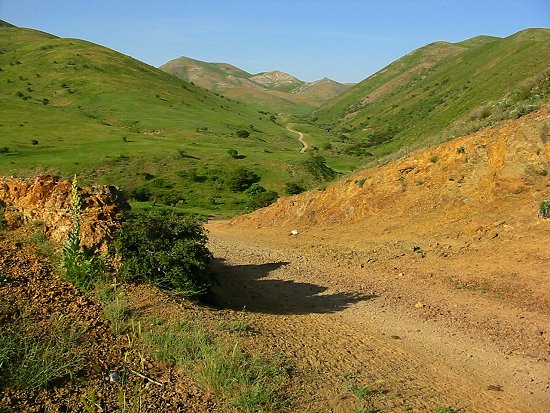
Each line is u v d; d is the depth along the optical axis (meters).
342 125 142.38
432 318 9.30
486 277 11.16
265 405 5.10
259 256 16.12
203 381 5.29
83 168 58.47
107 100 104.75
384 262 13.56
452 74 129.25
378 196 18.92
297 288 11.76
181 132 86.19
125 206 10.98
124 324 6.31
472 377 6.86
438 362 7.32
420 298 10.52
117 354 5.66
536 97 18.11
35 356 5.09
